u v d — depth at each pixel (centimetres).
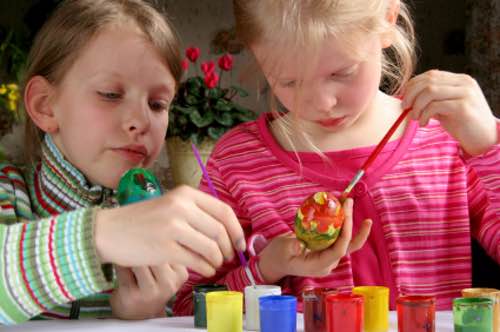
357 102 132
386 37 140
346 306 105
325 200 119
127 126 144
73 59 145
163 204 100
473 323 104
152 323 123
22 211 146
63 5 156
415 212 150
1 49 385
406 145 155
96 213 103
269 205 154
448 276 149
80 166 147
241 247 106
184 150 315
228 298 111
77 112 144
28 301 100
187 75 429
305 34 124
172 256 99
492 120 142
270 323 109
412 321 106
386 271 147
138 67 145
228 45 433
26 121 159
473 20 342
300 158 156
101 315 143
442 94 137
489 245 151
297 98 130
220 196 161
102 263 103
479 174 144
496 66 331
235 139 165
